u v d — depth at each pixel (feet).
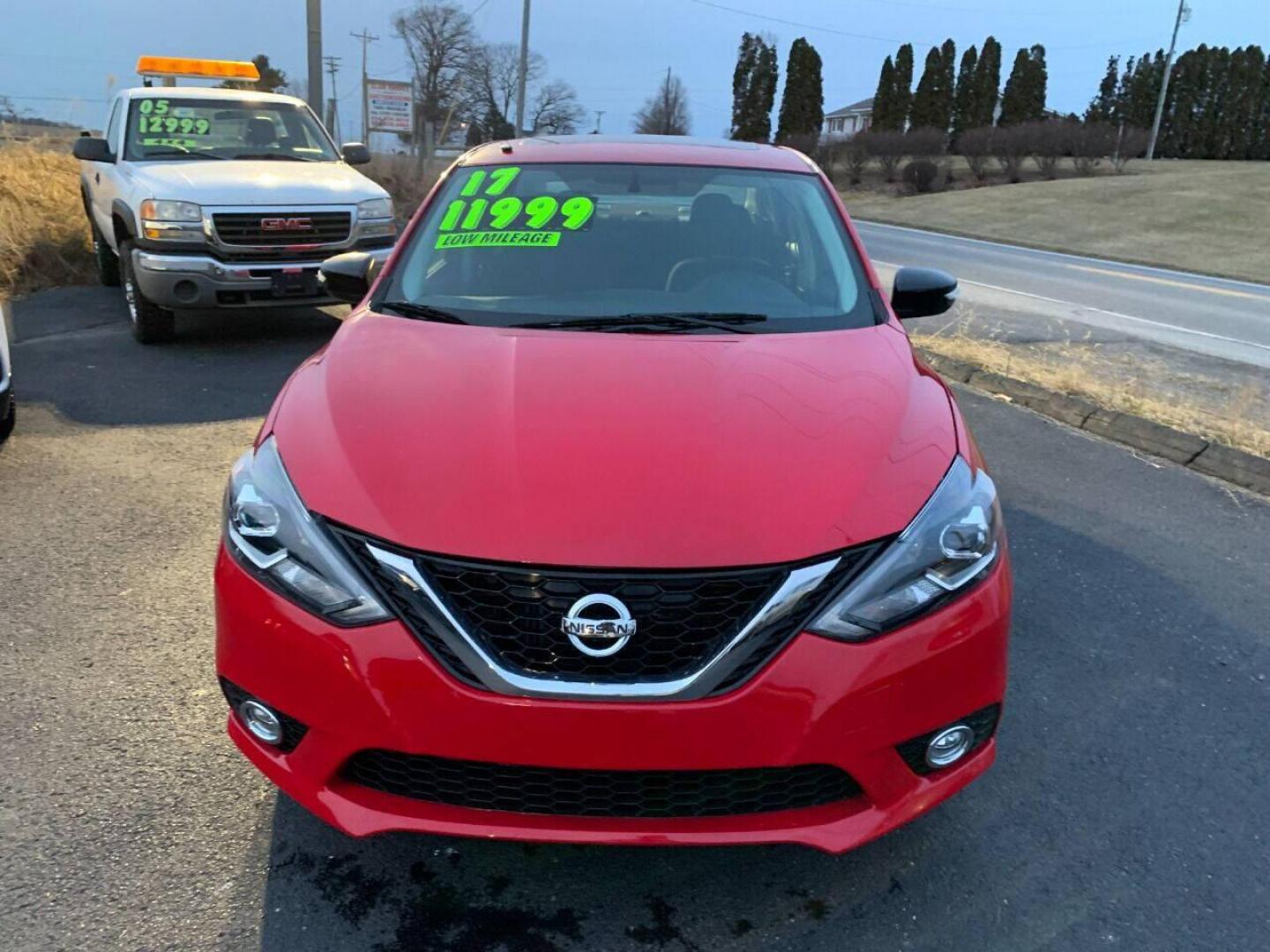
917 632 6.89
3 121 55.77
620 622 6.46
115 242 25.77
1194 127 198.59
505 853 8.11
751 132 228.02
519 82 117.60
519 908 7.54
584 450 7.35
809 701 6.62
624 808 6.81
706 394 8.23
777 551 6.65
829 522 6.89
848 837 6.91
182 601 11.86
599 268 10.89
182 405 19.63
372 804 6.97
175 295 22.79
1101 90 237.66
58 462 16.29
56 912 7.23
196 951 6.97
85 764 8.86
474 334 9.55
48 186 37.76
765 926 7.44
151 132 27.12
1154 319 38.96
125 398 19.89
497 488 6.97
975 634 7.14
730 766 6.61
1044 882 7.94
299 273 23.43
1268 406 23.39
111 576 12.45
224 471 16.17
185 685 10.14
